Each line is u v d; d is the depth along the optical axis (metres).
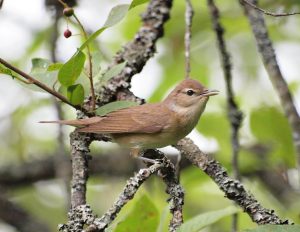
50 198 15.04
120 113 10.13
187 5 10.45
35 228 13.49
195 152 8.77
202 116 12.91
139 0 7.79
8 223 13.48
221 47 11.04
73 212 7.95
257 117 11.86
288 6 12.64
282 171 12.18
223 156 12.61
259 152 13.27
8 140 14.88
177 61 14.52
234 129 10.81
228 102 10.94
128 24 14.44
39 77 8.66
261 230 6.98
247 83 15.05
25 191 15.00
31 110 14.58
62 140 11.49
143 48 10.55
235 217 9.63
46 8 12.00
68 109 14.35
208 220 7.94
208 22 14.14
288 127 11.73
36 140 15.24
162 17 10.91
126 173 14.03
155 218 8.32
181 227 7.89
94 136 9.59
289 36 14.92
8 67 8.11
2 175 14.11
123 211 11.95
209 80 14.92
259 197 13.11
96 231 7.29
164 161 8.42
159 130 10.16
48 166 14.08
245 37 15.14
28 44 14.09
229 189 8.28
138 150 10.27
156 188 12.95
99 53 8.85
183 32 14.42
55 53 11.84
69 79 8.20
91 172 14.02
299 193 12.69
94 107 8.77
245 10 10.55
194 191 13.73
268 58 10.24
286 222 7.88
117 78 10.06
